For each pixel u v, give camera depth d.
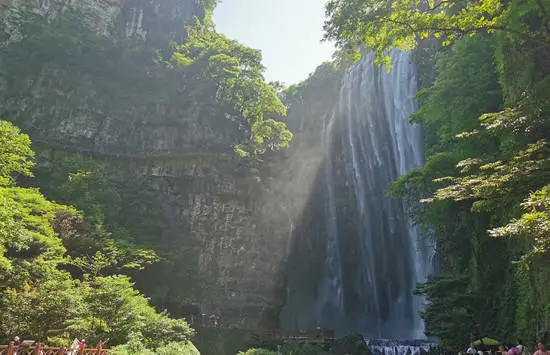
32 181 43.22
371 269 53.69
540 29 19.44
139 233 43.84
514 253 24.73
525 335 20.50
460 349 23.66
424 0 25.59
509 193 13.16
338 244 55.94
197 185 50.50
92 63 55.19
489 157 14.94
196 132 53.97
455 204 29.80
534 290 19.84
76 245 35.97
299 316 54.19
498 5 17.25
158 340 23.94
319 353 34.16
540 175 12.21
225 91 55.16
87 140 51.09
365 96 59.09
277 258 50.72
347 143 59.81
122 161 50.25
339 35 18.69
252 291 47.50
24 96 49.41
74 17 58.84
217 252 47.81
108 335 22.28
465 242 32.75
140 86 56.84
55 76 51.41
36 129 48.38
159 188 50.16
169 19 69.00
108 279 25.12
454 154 27.91
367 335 52.34
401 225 51.66
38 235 26.86
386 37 18.08
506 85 23.06
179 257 44.16
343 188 58.31
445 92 28.77
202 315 42.34
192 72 58.03
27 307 21.16
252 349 32.59
